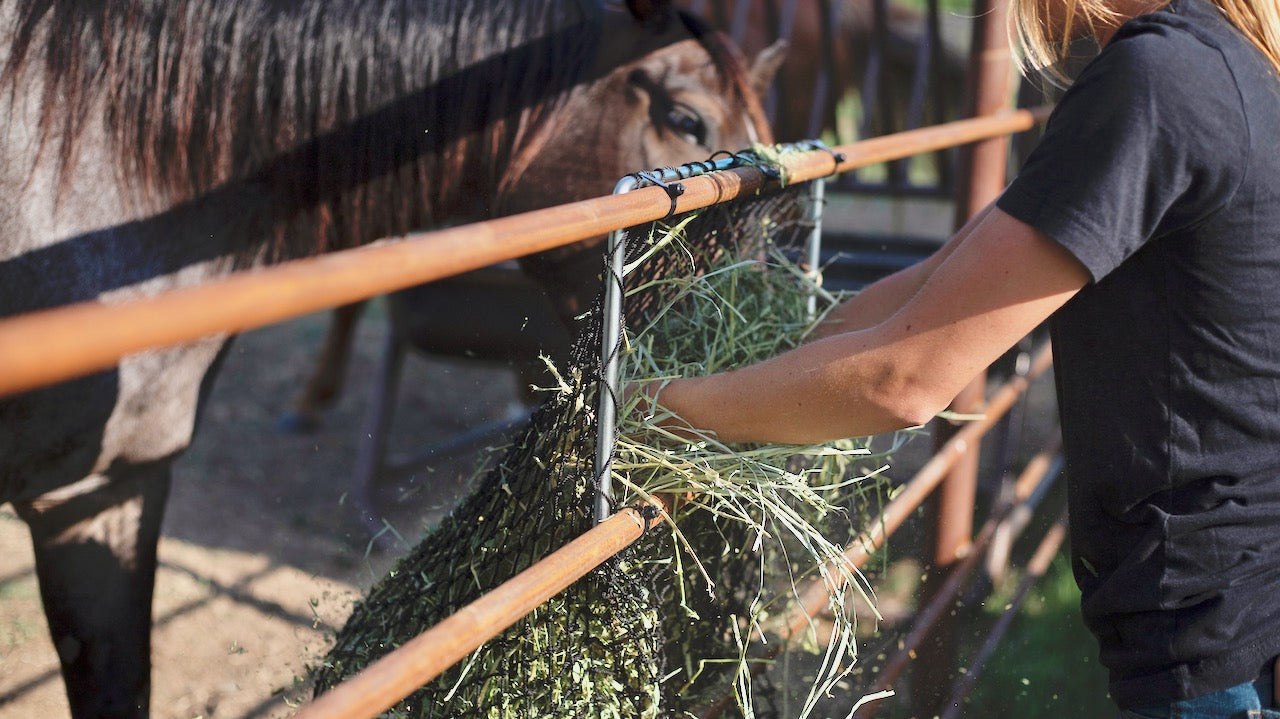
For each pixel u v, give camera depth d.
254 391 4.71
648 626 1.14
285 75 1.77
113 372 1.69
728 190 1.18
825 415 1.08
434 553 1.37
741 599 1.52
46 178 1.63
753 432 1.14
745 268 1.52
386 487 3.71
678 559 1.16
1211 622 1.06
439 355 3.35
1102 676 2.65
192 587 2.94
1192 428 1.05
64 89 1.64
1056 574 3.04
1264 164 0.97
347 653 1.43
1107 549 1.14
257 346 5.27
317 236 1.89
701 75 1.87
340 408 4.60
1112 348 1.08
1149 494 1.09
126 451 1.78
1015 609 2.44
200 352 1.83
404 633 1.34
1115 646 1.14
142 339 0.55
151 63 1.70
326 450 4.17
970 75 2.36
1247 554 1.06
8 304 1.61
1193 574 1.07
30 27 1.61
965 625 2.66
